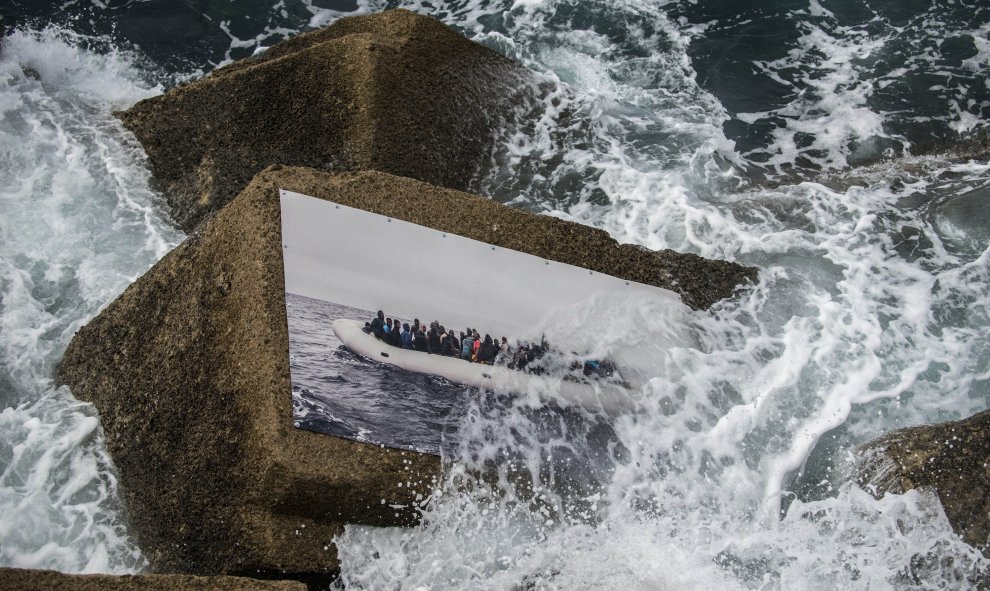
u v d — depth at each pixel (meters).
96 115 7.79
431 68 7.45
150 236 6.85
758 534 5.31
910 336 6.43
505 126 7.75
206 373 5.41
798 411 5.89
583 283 6.14
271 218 5.61
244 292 5.43
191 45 8.91
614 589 5.05
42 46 8.45
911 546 5.23
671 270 6.47
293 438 5.01
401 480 5.15
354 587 5.02
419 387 5.42
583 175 7.62
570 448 5.54
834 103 8.84
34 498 5.24
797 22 9.68
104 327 5.98
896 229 7.33
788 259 7.00
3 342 6.05
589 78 8.88
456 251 5.93
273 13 9.38
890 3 9.93
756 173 8.11
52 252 6.59
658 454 5.61
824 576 5.14
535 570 5.12
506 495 5.31
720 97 8.84
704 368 6.02
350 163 6.91
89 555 5.12
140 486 5.40
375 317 5.51
